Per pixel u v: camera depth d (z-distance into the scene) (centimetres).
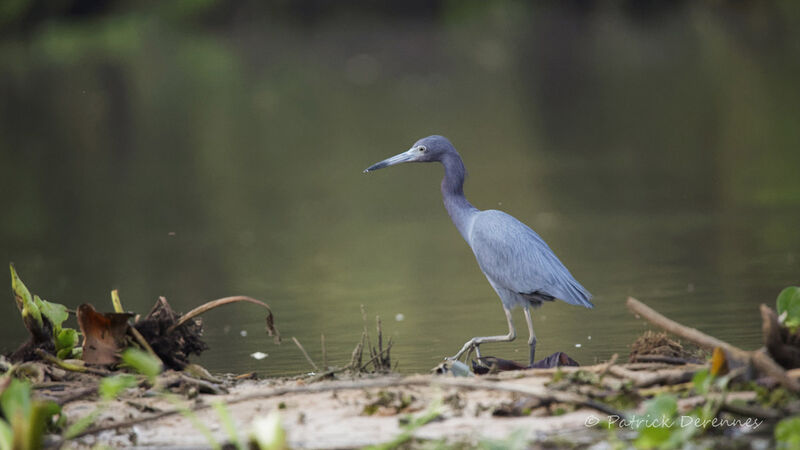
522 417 548
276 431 458
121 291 1206
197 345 723
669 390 557
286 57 4706
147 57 4644
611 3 5456
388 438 527
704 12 5338
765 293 998
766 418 504
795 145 2091
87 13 5409
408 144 2500
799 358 572
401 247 1455
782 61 3538
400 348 849
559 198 1722
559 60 4175
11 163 2481
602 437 512
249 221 1723
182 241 1561
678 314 927
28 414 511
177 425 568
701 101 2845
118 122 3133
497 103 3153
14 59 4566
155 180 2208
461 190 895
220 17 5538
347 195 1961
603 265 1220
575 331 891
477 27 5372
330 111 3228
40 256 1477
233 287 1210
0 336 981
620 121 2636
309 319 1005
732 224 1416
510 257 809
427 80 3866
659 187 1764
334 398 606
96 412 529
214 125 3064
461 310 1021
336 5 5678
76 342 720
